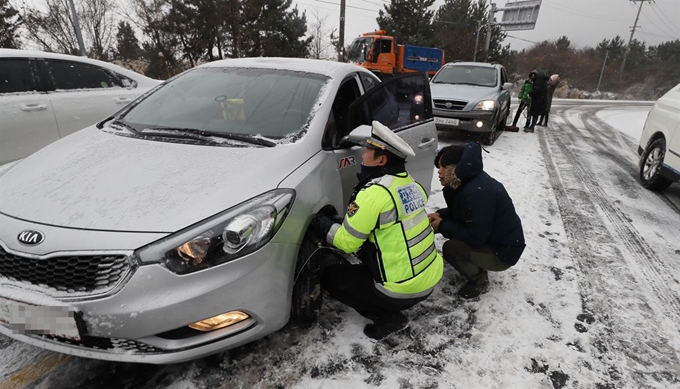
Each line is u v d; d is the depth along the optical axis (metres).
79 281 1.44
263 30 20.36
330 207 2.19
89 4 16.41
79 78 4.19
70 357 1.94
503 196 2.32
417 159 3.06
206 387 1.77
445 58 30.41
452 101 6.87
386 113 2.67
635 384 1.92
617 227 3.86
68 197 1.62
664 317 2.47
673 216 4.29
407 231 1.87
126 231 1.47
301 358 1.95
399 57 17.31
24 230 1.50
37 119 3.73
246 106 2.36
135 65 20.19
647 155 5.30
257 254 1.58
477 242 2.33
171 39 18.38
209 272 1.49
